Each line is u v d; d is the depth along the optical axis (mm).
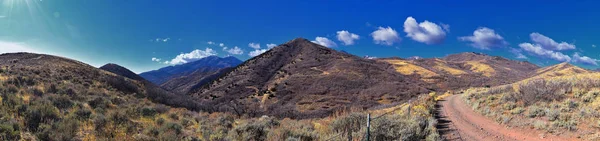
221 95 89750
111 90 31875
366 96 83562
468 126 15781
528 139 12398
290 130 12164
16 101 13227
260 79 109125
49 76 30969
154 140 11023
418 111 19609
